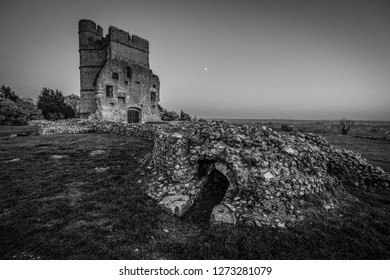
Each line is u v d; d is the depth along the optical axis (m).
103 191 6.41
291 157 6.45
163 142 7.66
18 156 9.90
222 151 6.27
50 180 7.13
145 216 5.19
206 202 6.16
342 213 5.65
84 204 5.55
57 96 42.22
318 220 5.17
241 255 3.97
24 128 22.69
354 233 4.76
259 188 5.50
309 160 6.93
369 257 4.08
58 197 5.99
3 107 28.17
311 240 4.40
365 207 6.07
